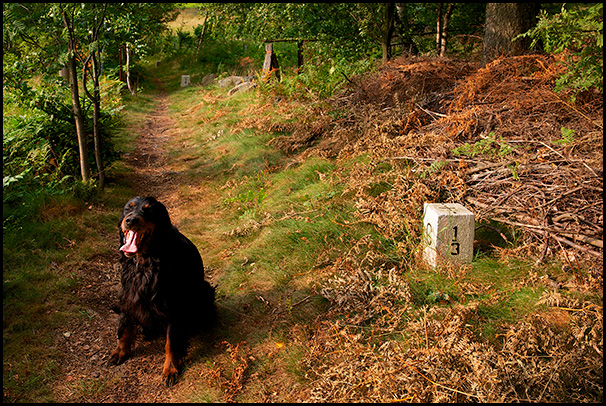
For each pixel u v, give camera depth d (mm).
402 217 4633
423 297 3727
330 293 3943
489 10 7406
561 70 5953
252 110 10227
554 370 2799
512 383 2805
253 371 3316
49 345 3533
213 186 7199
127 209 3213
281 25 11961
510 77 6355
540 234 4082
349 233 4730
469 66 7984
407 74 8047
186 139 10133
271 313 3922
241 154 8094
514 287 3633
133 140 10188
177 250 3408
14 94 6754
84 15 6359
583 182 4164
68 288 4316
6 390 3031
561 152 4637
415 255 4141
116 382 3277
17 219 5234
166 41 25484
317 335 3537
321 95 9633
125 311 3404
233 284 4461
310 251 4656
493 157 4984
